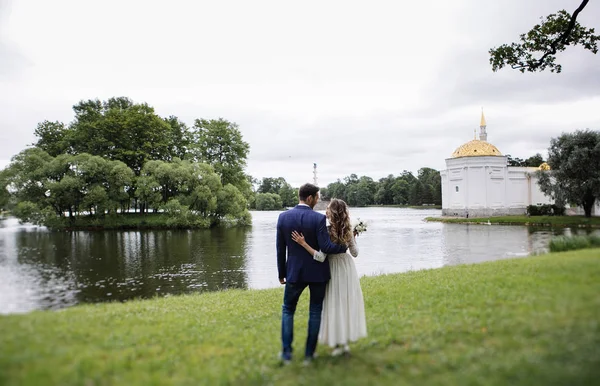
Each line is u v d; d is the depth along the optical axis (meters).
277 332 7.13
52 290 17.77
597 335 4.25
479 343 4.95
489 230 49.09
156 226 56.28
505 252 28.73
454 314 6.64
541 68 18.38
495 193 78.75
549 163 55.25
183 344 6.05
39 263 25.50
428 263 24.59
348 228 5.58
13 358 4.30
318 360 5.29
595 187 49.56
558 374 3.68
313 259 5.46
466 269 12.66
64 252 30.86
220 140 70.00
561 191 53.47
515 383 3.69
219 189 62.28
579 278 7.02
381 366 4.74
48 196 52.09
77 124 66.38
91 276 21.11
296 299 5.62
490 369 4.04
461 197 81.00
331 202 5.72
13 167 49.72
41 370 4.12
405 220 77.31
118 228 55.09
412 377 4.22
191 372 4.72
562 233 41.88
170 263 25.42
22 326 5.74
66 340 5.43
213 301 11.08
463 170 79.88
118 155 60.84
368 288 11.41
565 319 4.89
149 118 65.31
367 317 7.66
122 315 8.16
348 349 5.46
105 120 61.03
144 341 6.02
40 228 52.94
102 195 53.19
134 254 29.75
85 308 9.14
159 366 4.90
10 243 37.28
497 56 18.70
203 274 21.55
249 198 73.00
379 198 194.75
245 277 20.66
